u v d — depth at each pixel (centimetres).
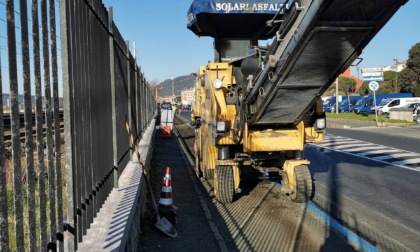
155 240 552
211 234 583
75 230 319
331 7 427
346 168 1145
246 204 755
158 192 870
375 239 558
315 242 548
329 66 523
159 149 1723
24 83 233
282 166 807
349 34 469
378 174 1046
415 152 1427
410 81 5569
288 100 604
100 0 477
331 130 2478
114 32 592
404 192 838
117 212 444
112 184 553
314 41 473
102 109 486
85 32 389
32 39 247
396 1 428
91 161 408
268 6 812
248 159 768
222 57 945
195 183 974
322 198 792
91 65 418
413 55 5503
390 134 2092
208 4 812
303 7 444
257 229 607
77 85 348
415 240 553
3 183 200
